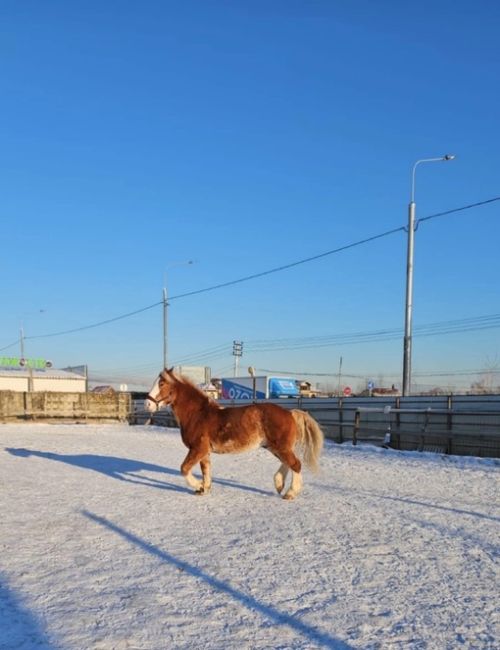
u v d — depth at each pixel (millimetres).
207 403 10070
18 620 4496
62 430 31000
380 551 6672
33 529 7539
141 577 5609
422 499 10133
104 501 9570
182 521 8109
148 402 9953
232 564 6086
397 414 20672
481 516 8711
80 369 64750
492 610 4898
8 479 12086
